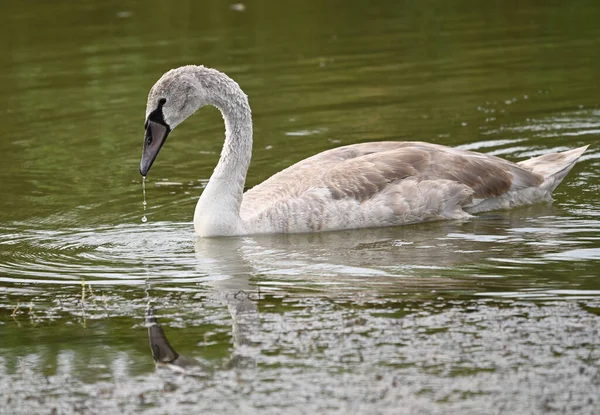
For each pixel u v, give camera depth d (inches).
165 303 450.3
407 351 387.2
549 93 826.2
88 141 749.9
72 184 659.4
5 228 576.4
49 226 579.2
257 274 484.7
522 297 436.5
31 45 1021.2
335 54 965.8
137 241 549.6
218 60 948.0
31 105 842.2
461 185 575.2
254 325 418.3
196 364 387.2
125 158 710.5
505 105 797.9
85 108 828.6
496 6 1152.2
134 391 369.1
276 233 557.6
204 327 420.2
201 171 682.2
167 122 554.9
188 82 553.6
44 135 765.9
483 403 347.3
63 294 467.8
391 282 462.6
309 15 1128.2
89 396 367.2
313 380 369.1
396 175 570.9
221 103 558.3
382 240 536.4
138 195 635.5
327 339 401.4
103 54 976.3
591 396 349.4
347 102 821.2
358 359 382.9
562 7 1130.7
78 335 419.8
